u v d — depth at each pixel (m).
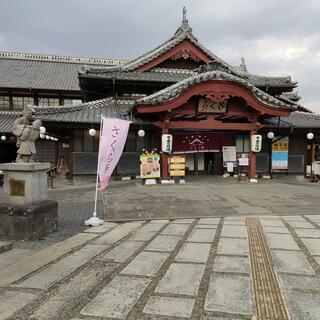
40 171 7.51
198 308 3.81
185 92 15.29
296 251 5.79
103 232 7.42
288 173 20.66
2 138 22.33
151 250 6.00
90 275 4.88
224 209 9.74
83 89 20.48
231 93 15.66
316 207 9.98
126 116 18.02
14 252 6.14
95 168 18.38
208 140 18.84
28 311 3.82
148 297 4.12
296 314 3.65
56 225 7.76
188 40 20.50
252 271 4.89
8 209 6.96
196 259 5.45
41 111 17.09
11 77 29.61
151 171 16.14
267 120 19.86
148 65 20.39
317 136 21.17
